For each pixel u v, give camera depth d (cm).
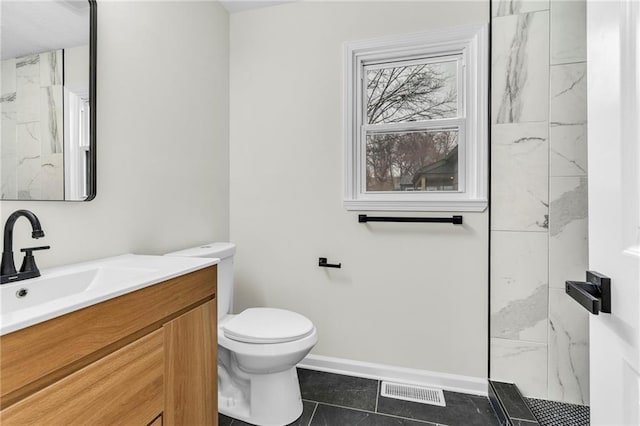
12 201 96
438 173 183
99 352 72
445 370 177
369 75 196
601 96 57
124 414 78
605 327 57
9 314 59
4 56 94
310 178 199
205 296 115
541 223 158
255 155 210
